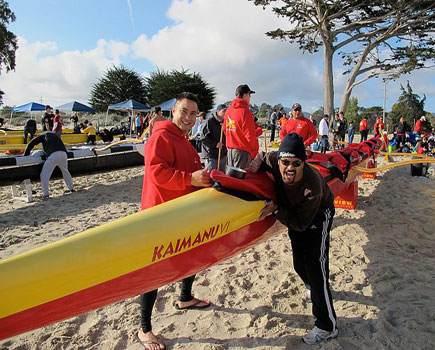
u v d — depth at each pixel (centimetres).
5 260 170
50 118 1504
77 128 2158
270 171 241
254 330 263
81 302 182
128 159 903
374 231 462
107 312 297
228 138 460
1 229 503
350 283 326
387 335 245
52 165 690
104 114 4944
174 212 216
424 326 253
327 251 243
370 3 2022
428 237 436
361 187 733
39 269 169
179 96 235
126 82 5178
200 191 240
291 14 2242
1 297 157
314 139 598
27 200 657
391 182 782
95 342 259
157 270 207
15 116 4659
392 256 382
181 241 211
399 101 3731
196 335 261
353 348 237
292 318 277
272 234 295
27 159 691
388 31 2044
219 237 232
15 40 3353
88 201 660
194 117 235
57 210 600
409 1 1878
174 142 229
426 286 310
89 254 182
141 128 2200
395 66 2198
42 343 258
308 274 243
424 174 846
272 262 378
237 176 237
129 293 203
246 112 440
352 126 1734
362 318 269
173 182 216
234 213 233
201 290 327
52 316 175
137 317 287
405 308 278
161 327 272
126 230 198
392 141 1394
